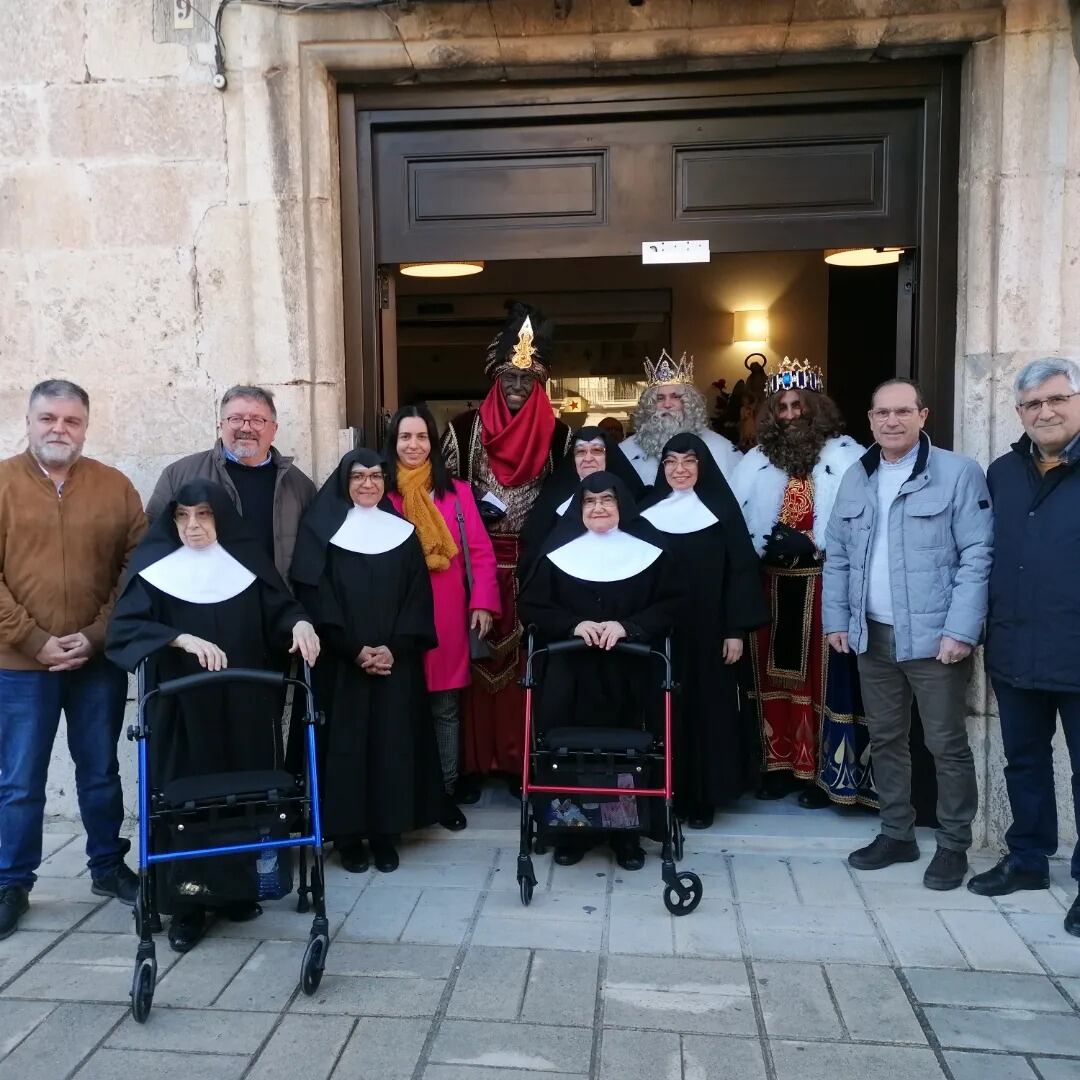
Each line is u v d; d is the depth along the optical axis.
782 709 4.21
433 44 3.87
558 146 4.08
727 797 3.88
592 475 3.64
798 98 3.94
